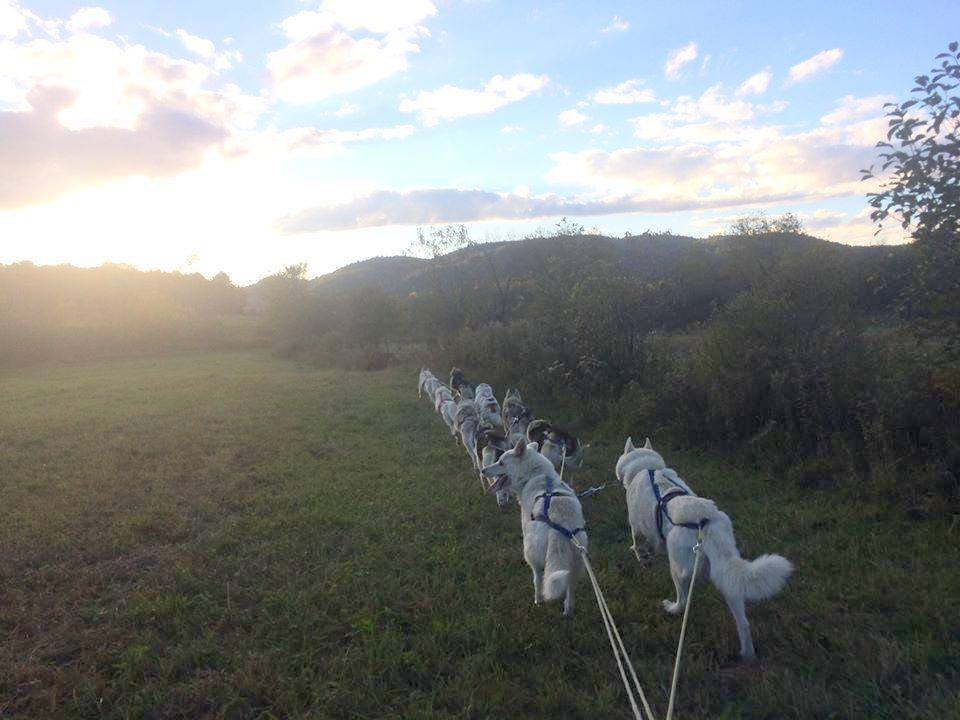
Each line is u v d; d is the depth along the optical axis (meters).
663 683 4.10
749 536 6.52
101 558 6.52
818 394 8.70
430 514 7.58
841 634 4.55
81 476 9.61
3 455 10.83
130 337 37.50
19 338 32.19
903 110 5.71
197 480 9.38
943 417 7.17
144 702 4.05
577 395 13.68
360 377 23.67
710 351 10.41
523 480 5.61
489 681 4.18
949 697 3.70
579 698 3.97
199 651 4.60
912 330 6.97
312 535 6.96
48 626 5.12
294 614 5.13
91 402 17.39
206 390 19.70
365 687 4.13
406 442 12.06
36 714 4.00
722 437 9.81
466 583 5.63
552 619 5.01
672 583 5.52
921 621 4.61
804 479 7.97
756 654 4.41
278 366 29.38
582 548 4.67
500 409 12.65
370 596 5.38
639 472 5.61
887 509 6.76
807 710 3.73
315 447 11.68
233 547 6.76
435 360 25.38
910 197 5.93
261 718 3.94
